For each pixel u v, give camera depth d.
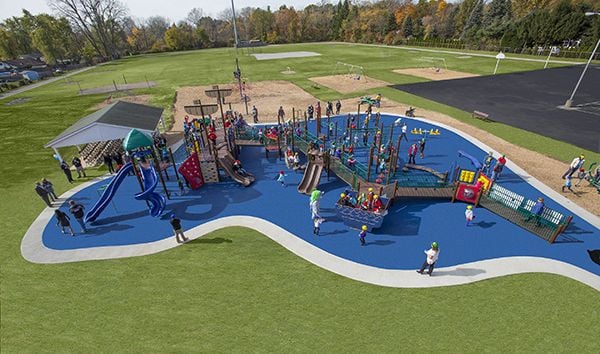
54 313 12.57
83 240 17.27
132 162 19.80
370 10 166.12
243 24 194.62
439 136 31.02
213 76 65.94
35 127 37.09
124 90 55.94
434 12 149.62
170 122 37.62
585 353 10.55
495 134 30.72
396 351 10.70
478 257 15.21
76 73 86.12
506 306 12.41
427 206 19.73
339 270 14.54
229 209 19.95
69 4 123.88
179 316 12.26
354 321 11.88
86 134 24.09
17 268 15.21
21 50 126.56
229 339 11.27
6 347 11.16
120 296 13.30
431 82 53.59
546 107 38.16
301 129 30.47
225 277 14.20
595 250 15.52
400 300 12.82
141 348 11.00
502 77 55.34
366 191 19.98
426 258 14.26
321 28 169.62
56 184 23.78
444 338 11.13
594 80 50.69
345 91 49.44
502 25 97.88
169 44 153.62
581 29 75.75
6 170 26.22
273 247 16.23
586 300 12.61
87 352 10.93
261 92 50.62
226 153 25.16
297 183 23.12
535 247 15.80
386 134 31.91
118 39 152.12
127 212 19.91
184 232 17.66
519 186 21.52
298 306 12.58
